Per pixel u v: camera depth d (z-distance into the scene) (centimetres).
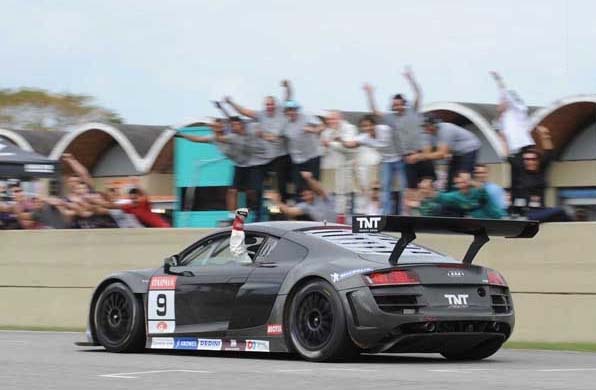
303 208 5925
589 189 6525
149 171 8575
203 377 2830
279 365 3212
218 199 7006
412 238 3312
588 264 4516
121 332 3812
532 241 4688
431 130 5603
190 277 3675
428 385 2605
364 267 3272
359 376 2844
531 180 5488
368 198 5756
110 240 5853
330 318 3269
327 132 5931
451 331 3288
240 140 6141
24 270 6178
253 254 3600
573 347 4331
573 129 6625
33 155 8762
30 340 4653
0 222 7394
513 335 4731
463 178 5334
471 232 3494
